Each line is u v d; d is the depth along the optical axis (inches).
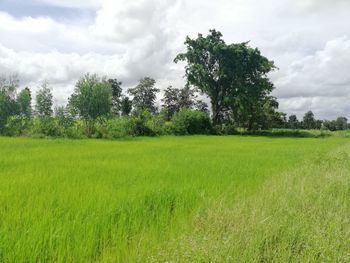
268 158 666.2
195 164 533.6
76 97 1658.5
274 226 207.0
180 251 171.8
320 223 219.8
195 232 207.2
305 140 1657.2
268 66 2433.6
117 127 1565.0
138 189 319.0
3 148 784.9
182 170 460.4
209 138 1658.5
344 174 399.9
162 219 235.9
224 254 169.6
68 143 1008.9
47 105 1648.6
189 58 2465.6
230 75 2388.0
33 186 329.1
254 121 2728.8
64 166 484.1
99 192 303.3
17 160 548.4
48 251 181.6
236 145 1101.7
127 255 178.2
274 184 353.1
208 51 2455.7
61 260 171.3
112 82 3336.6
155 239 196.7
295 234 198.4
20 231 202.7
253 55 2393.0
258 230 201.2
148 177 398.6
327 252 178.7
